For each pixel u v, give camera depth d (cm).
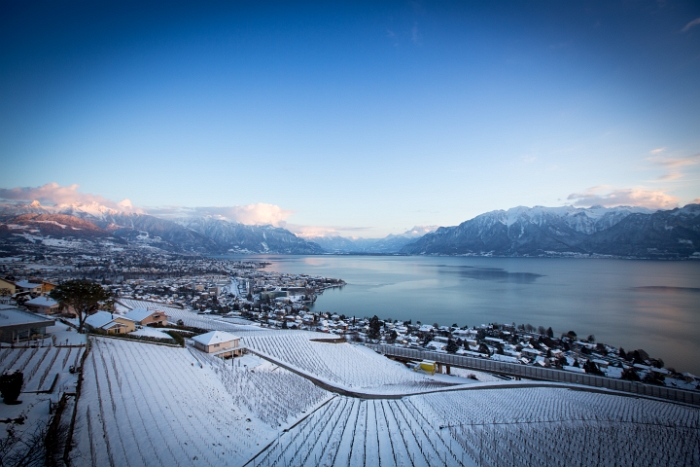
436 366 8594
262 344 8125
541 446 3928
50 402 3247
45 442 2544
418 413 4719
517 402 5616
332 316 15112
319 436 3744
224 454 3092
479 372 8294
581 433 4350
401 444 3725
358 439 3762
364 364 7762
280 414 4200
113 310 9881
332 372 6794
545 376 7500
